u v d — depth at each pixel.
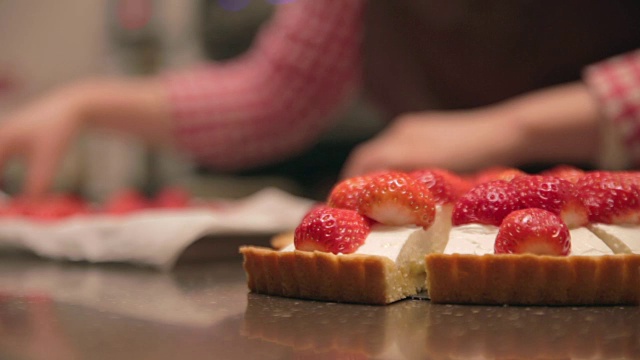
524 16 1.26
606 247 0.78
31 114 1.47
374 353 0.66
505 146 1.15
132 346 0.68
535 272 0.76
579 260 0.76
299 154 2.05
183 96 1.59
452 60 1.37
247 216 1.10
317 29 1.55
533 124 1.14
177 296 0.81
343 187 0.82
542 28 1.26
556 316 0.74
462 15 1.31
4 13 2.90
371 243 0.79
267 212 1.18
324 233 0.79
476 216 0.79
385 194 0.80
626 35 1.22
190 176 2.46
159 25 2.55
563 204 0.78
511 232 0.77
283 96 1.58
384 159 1.16
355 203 0.81
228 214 1.11
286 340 0.69
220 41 2.20
